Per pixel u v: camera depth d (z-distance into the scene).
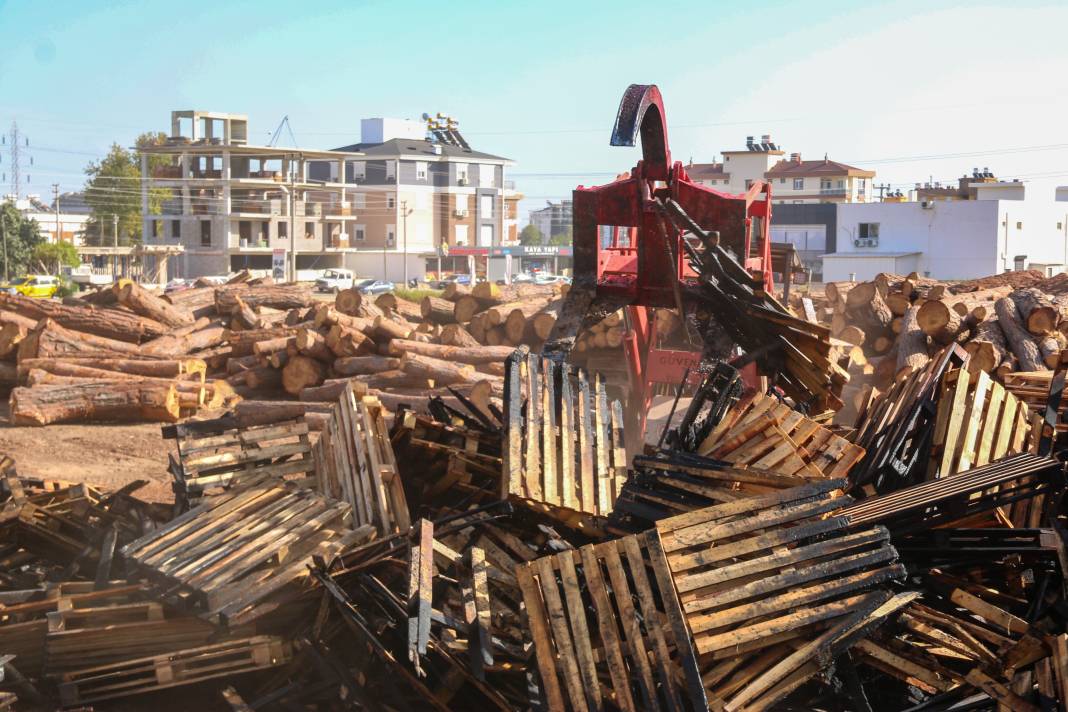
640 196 9.23
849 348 15.29
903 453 7.07
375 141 88.62
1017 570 5.85
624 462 7.46
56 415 14.34
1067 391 8.35
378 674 5.80
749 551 5.29
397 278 83.12
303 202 75.38
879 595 5.14
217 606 5.86
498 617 5.82
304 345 16.41
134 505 8.41
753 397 7.54
